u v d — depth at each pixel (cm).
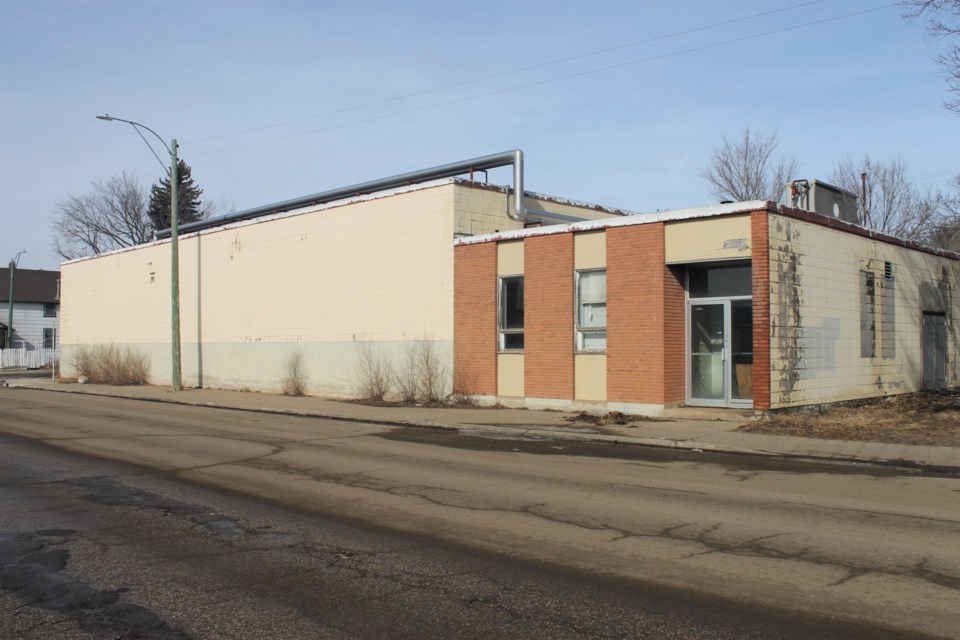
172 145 3055
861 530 794
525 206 2523
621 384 1864
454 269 2256
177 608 568
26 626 535
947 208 3803
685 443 1421
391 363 2434
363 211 2544
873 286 2109
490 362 2156
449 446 1472
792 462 1256
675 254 1789
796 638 505
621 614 550
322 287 2691
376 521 843
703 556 700
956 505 918
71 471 1167
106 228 7206
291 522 839
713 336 1841
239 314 3070
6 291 7244
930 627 524
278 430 1742
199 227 3778
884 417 1667
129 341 3828
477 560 690
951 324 2611
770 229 1673
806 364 1775
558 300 2002
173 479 1101
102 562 688
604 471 1173
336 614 554
